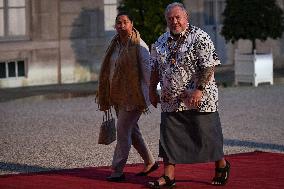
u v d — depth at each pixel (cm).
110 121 1641
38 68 3606
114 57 1636
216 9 4038
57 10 3631
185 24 1499
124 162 1606
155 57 1531
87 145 2075
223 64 4047
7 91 3384
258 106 2783
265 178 1611
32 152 1986
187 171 1692
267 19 3434
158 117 2570
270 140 2109
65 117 2614
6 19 3584
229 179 1603
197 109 1486
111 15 3781
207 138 1497
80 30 3691
